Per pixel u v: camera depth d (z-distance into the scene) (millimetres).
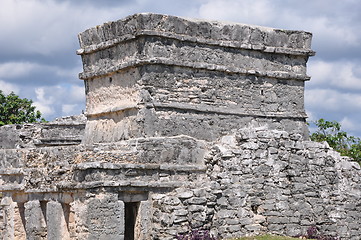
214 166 19562
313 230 20219
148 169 18594
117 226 17922
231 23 21031
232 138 20234
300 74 22141
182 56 19938
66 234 19359
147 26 19375
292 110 22031
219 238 18938
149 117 19344
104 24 20812
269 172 20016
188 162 19438
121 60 20359
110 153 18125
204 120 20266
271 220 19828
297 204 20281
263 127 21203
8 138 26000
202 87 20328
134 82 19781
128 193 18344
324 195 20734
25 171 20750
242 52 21078
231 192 19344
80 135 26719
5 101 41656
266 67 21547
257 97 21344
